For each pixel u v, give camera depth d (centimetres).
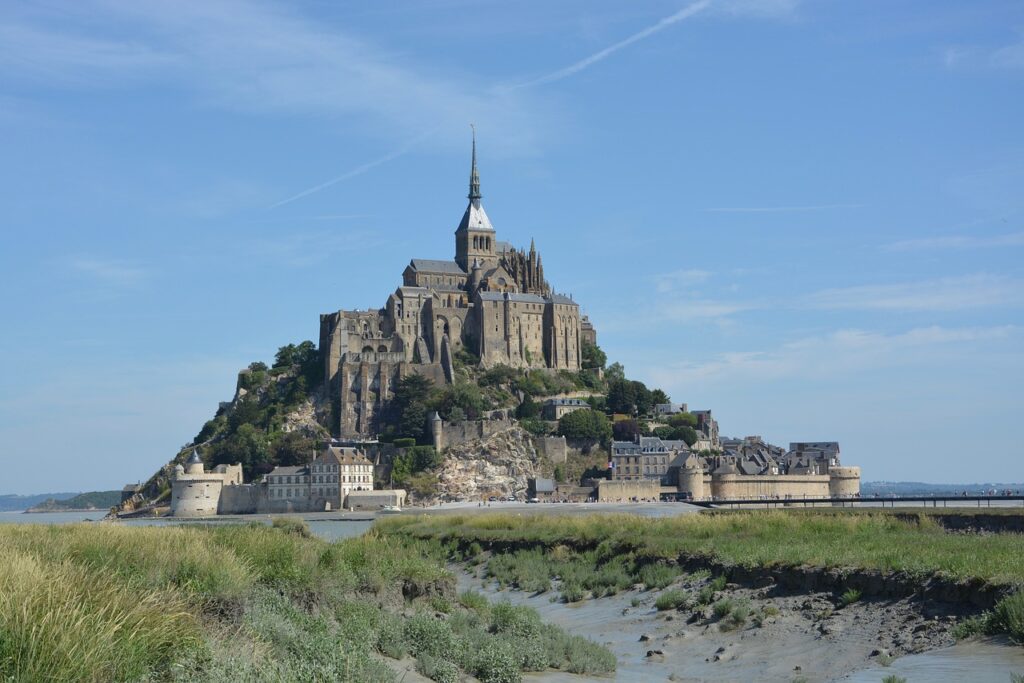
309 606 5128
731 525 9119
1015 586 5022
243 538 5997
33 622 2962
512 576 8612
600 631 6494
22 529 5678
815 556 6556
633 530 9419
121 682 2969
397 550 7106
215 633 3753
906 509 13050
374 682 3716
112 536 5181
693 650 5694
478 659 4684
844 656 5028
